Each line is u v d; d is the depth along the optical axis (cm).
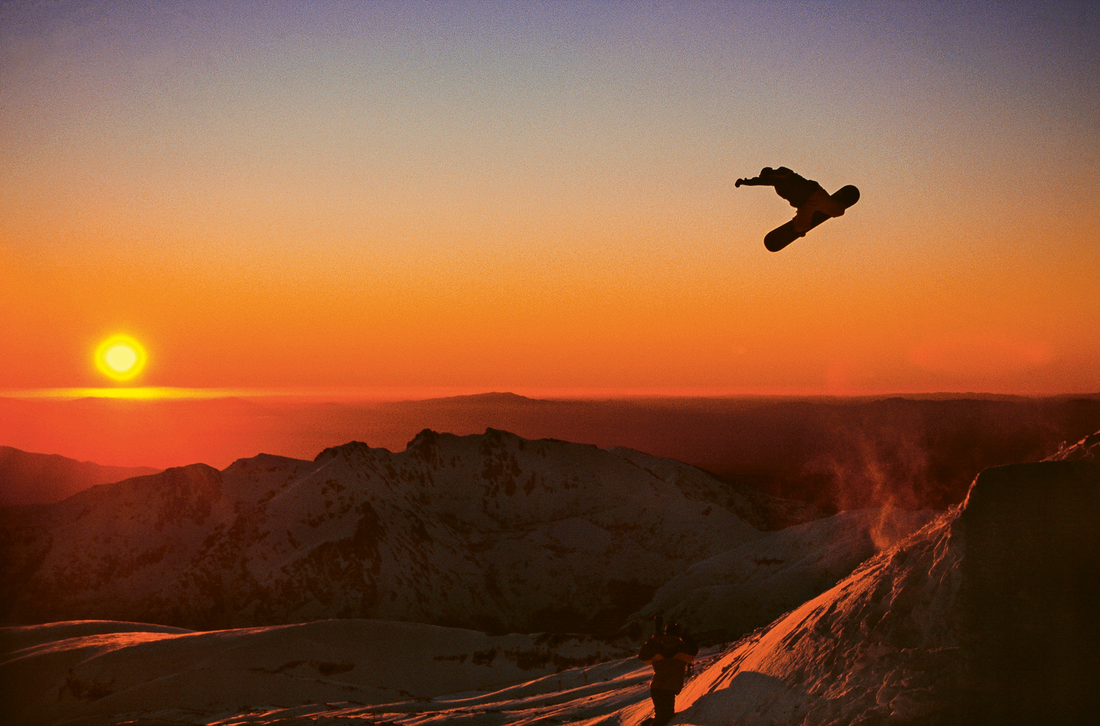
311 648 6650
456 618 17200
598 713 1580
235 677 5844
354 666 6538
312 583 16850
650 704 1217
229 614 16200
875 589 866
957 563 799
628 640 8356
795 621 998
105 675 5809
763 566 14512
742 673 952
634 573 19562
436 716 2138
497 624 17438
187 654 6209
